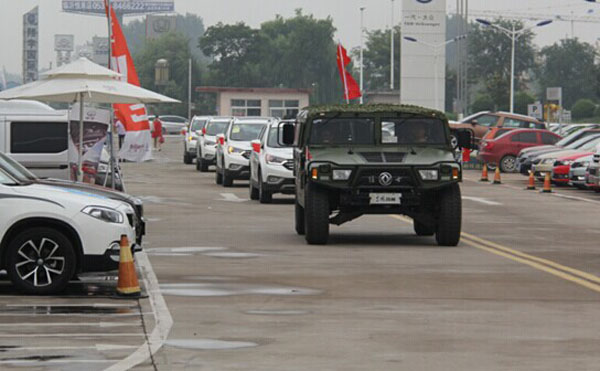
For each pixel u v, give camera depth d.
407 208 26.45
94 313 16.61
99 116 30.09
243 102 152.62
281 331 15.18
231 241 27.20
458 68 148.00
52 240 18.52
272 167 39.47
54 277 18.53
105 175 33.38
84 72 29.58
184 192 45.97
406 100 126.62
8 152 33.78
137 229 20.34
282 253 24.67
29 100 34.47
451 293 18.78
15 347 13.95
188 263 22.78
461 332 15.16
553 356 13.57
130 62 34.06
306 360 13.27
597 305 17.56
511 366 12.99
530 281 20.33
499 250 25.67
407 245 26.62
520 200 43.56
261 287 19.36
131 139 33.34
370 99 146.62
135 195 43.78
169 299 17.97
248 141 50.12
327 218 26.36
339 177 26.05
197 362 13.12
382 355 13.59
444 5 126.44
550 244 27.25
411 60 126.75
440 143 27.56
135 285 18.30
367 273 21.31
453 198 26.23
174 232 29.41
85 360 13.20
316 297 18.27
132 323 15.75
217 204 39.66
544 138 66.69
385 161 26.20
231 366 12.91
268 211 36.62
